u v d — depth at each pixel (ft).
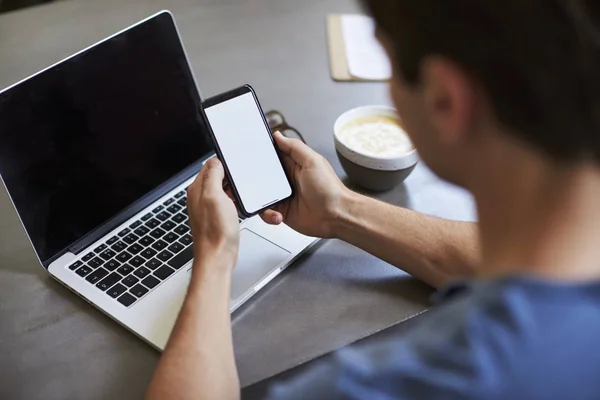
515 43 1.15
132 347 2.34
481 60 1.18
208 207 2.40
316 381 1.35
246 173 2.60
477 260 2.47
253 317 2.42
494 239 1.33
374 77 3.69
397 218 2.61
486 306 1.22
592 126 1.17
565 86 1.15
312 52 3.93
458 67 1.21
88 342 2.36
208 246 2.36
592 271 1.19
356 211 2.62
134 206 2.82
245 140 2.61
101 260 2.61
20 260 2.69
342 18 4.20
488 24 1.16
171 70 2.95
